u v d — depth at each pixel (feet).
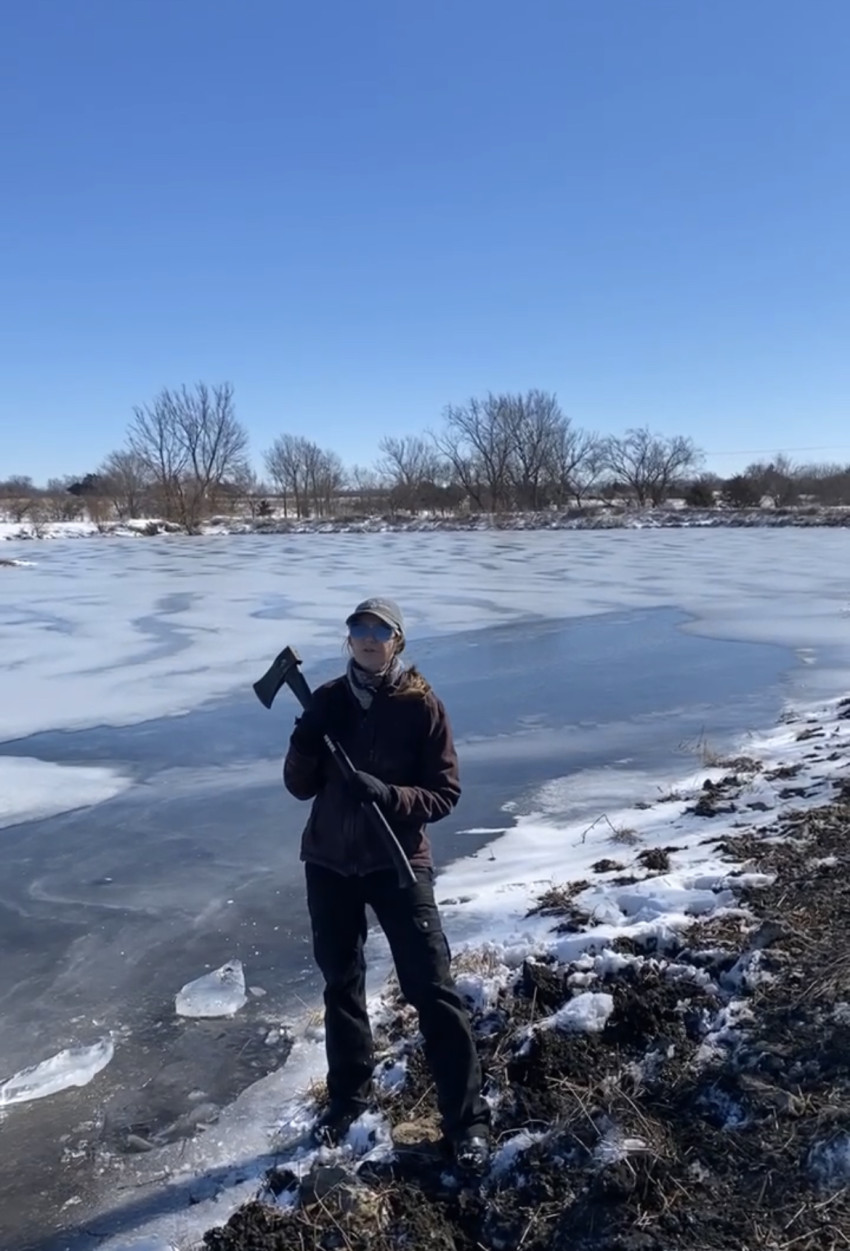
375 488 272.72
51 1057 14.08
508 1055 12.00
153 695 39.06
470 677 41.68
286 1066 13.67
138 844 22.76
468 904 17.93
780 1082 10.59
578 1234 9.28
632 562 101.71
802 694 37.11
